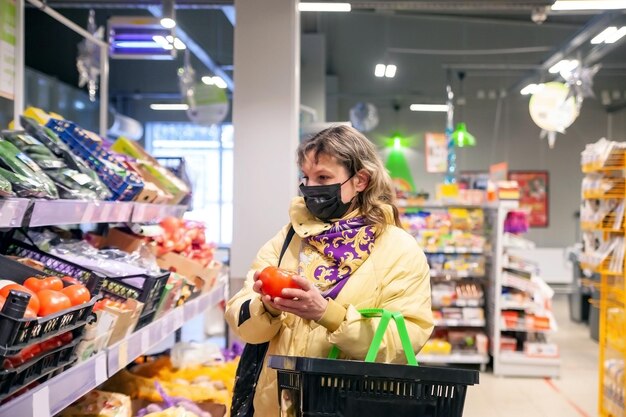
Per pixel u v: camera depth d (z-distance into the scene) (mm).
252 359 1846
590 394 5547
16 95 2855
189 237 3281
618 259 4266
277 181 4418
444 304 6547
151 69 13461
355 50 13562
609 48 8711
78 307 1584
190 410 2488
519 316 6266
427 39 13344
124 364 1960
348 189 1758
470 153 13492
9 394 1354
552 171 13273
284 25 4414
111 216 2312
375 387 1380
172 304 2576
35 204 1696
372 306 1688
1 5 2721
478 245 6598
